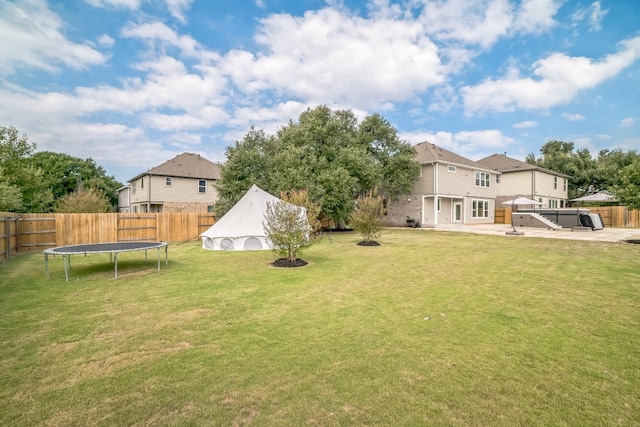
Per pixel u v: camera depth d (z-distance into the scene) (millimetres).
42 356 3332
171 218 15812
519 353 3340
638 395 2580
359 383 2773
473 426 2219
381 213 13695
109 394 2645
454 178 26312
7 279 7043
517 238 15500
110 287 6281
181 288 6184
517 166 31219
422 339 3707
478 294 5637
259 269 8133
